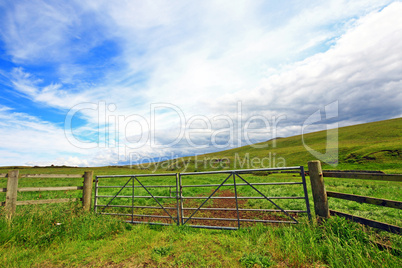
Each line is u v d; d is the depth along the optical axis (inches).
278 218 264.4
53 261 161.9
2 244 188.4
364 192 426.0
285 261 145.0
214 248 171.2
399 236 147.3
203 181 937.5
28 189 260.5
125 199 444.1
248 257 147.0
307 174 206.4
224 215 291.7
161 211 329.7
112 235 218.8
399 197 355.9
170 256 161.5
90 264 156.4
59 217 244.5
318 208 195.2
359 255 128.5
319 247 151.1
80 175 299.4
